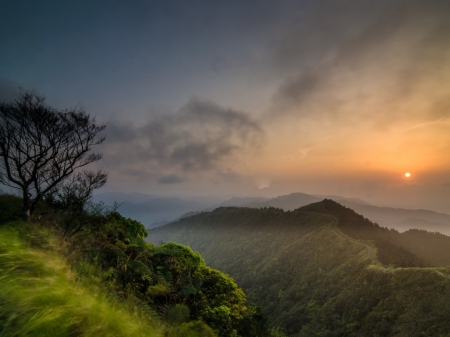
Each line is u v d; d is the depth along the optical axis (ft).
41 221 30.07
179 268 36.91
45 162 29.53
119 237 39.75
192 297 30.17
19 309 6.51
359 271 243.19
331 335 186.91
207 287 37.42
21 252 10.85
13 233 14.98
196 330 12.52
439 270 177.47
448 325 136.77
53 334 6.14
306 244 374.43
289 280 324.19
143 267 28.27
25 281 7.93
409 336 146.41
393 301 177.99
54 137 30.37
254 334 34.37
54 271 10.18
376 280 206.90
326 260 307.37
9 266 9.16
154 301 24.03
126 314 9.91
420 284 173.78
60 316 6.57
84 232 30.42
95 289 11.50
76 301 7.77
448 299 150.82
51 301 7.28
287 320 242.17
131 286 22.20
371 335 165.27
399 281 189.98
